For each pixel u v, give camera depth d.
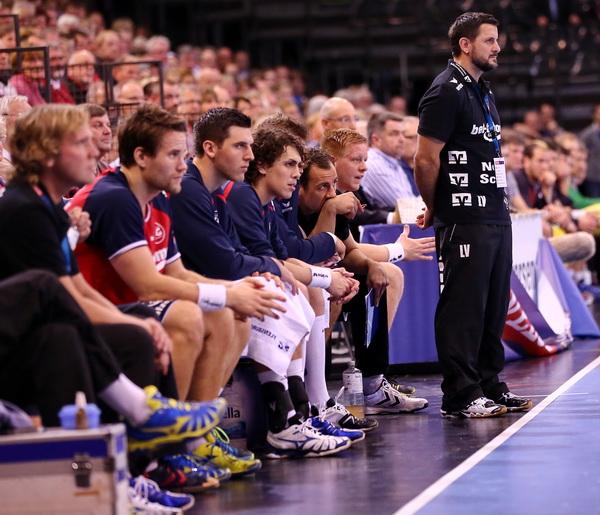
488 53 14.38
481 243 14.46
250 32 45.75
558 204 28.33
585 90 45.59
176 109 23.14
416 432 13.57
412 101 45.06
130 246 10.79
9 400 8.97
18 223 9.40
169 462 10.56
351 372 14.66
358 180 15.49
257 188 13.34
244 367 12.57
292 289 12.36
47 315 8.84
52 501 8.23
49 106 9.73
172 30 44.97
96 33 32.75
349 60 45.44
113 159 17.97
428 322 18.84
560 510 9.26
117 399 9.17
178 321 10.51
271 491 10.53
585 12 46.03
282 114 14.97
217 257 12.11
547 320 21.62
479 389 14.55
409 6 45.81
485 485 10.32
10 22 26.69
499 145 14.66
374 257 15.41
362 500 9.95
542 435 12.78
